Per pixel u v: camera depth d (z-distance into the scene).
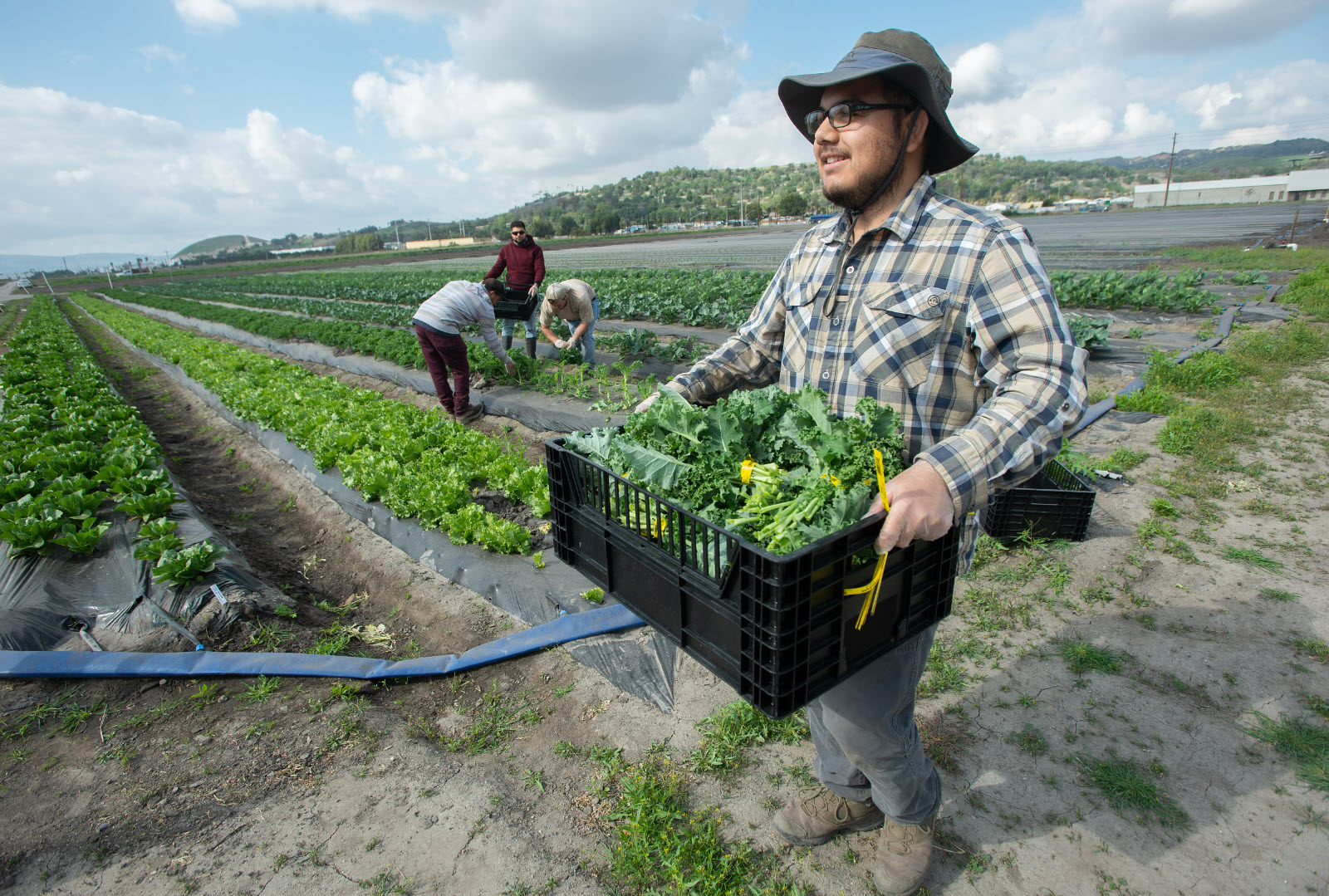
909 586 2.09
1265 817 3.07
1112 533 5.59
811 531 1.77
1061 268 25.41
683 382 2.82
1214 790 3.23
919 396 2.24
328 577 6.54
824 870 2.97
